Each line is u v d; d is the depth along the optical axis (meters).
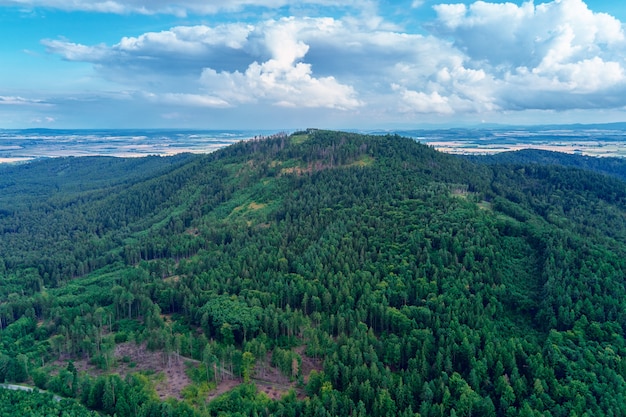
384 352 137.00
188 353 150.75
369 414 115.75
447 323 141.00
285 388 131.38
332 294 163.38
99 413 122.31
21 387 136.38
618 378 120.38
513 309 156.62
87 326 163.75
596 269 162.62
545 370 123.19
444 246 176.50
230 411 117.62
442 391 119.06
